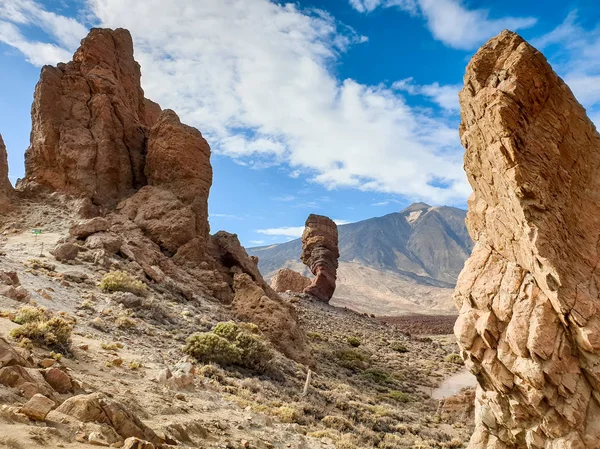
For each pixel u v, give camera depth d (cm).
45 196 4759
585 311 1063
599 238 1173
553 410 1094
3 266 2688
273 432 1491
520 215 1155
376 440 2055
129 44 5950
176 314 3091
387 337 7025
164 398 1387
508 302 1195
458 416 3216
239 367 2542
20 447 657
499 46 1290
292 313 4412
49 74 5003
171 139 4862
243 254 5288
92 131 4984
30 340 1388
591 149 1240
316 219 9538
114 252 3800
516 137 1163
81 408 836
